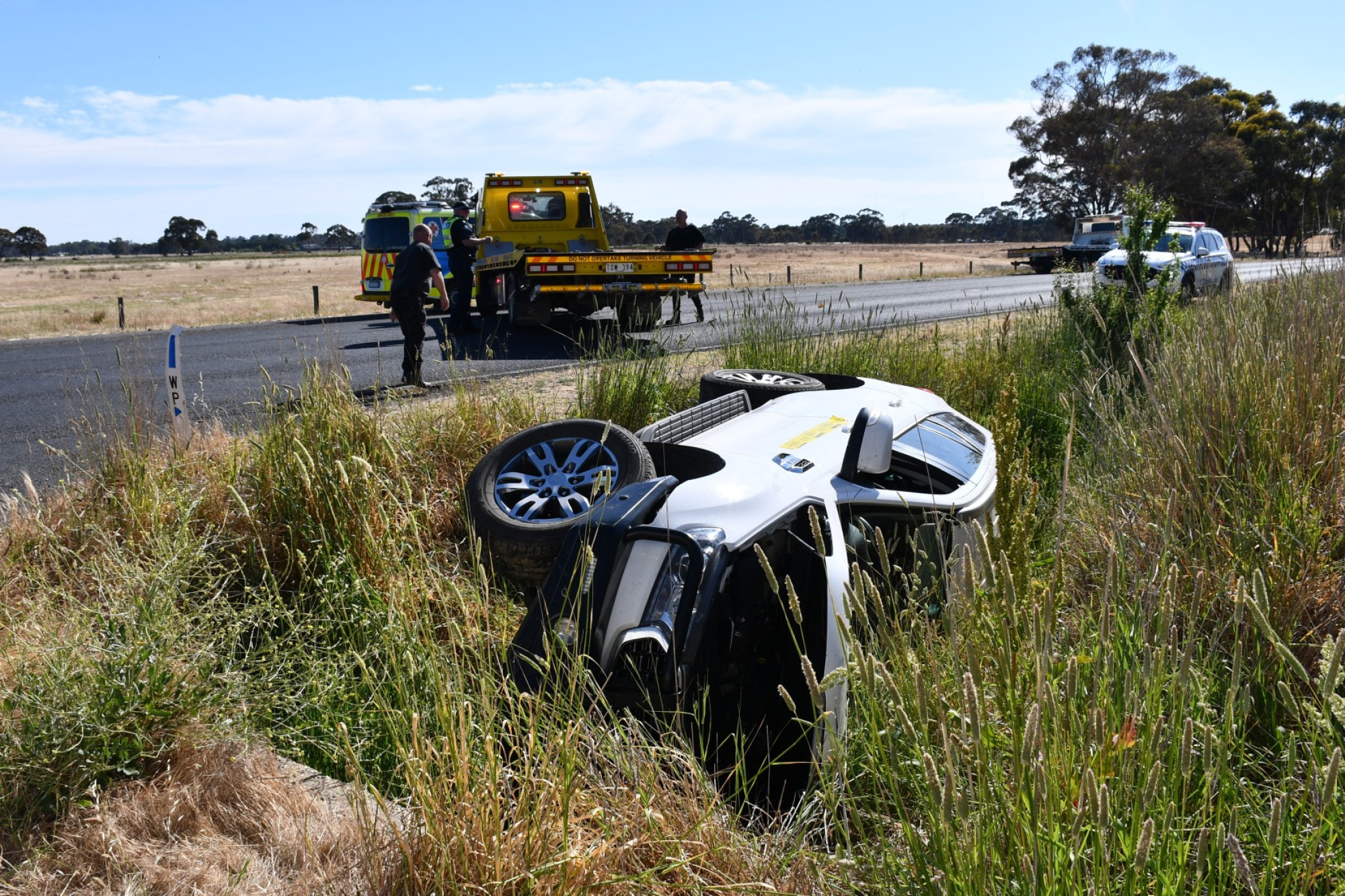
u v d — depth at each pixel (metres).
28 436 7.96
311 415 5.60
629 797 2.85
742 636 3.72
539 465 5.01
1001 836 2.13
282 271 79.56
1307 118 74.81
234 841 2.91
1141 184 10.12
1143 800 1.98
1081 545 4.68
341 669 3.98
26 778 3.03
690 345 11.09
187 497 5.06
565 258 13.55
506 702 3.26
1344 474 4.31
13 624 3.86
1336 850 2.29
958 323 14.87
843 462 4.23
